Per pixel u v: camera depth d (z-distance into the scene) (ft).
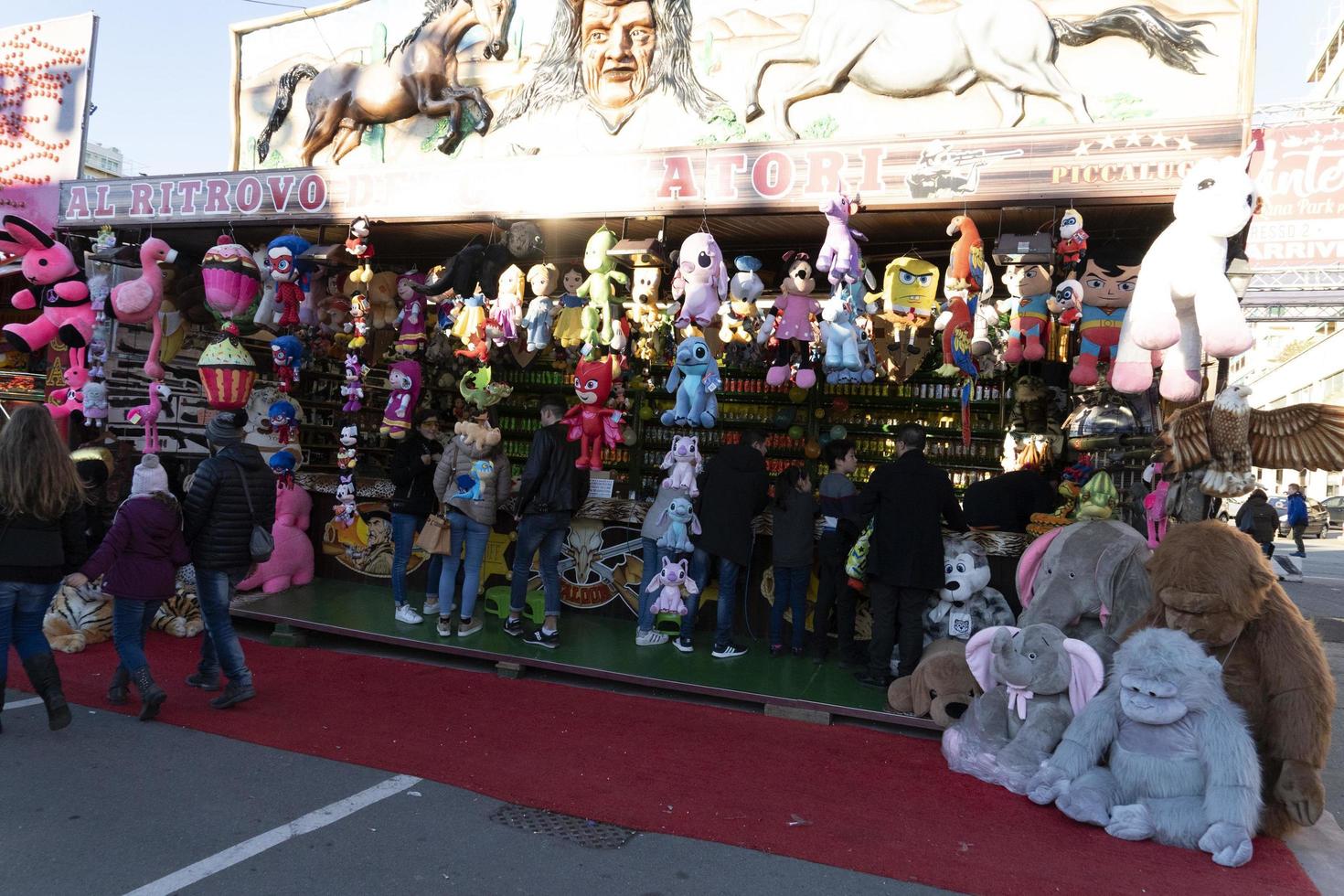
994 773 13.10
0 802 11.16
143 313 20.75
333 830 10.71
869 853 10.68
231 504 14.97
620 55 19.56
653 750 14.16
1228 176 12.42
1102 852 10.89
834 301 16.40
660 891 9.55
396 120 22.24
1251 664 11.86
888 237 18.80
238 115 24.03
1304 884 10.21
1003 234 16.03
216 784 11.98
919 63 17.20
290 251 19.29
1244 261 14.15
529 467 19.10
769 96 18.40
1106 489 15.20
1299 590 45.80
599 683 18.37
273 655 19.27
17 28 25.72
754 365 30.27
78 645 18.60
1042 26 16.33
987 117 16.85
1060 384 25.54
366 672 18.15
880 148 15.20
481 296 19.29
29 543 13.32
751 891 9.64
